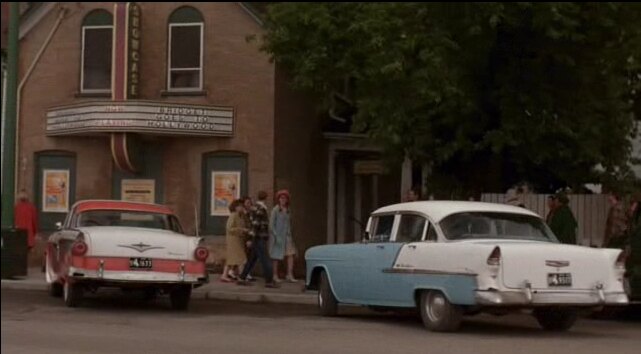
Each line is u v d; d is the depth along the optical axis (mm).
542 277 13016
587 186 25078
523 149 20844
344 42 21531
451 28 20250
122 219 18031
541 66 20391
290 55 21953
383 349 12055
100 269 16359
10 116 22297
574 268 13180
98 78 26188
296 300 19234
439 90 19562
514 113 20344
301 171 26172
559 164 21562
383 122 20203
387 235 15031
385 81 20125
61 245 17844
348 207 28469
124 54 25234
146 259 16578
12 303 18328
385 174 26922
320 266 16344
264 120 25016
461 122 20734
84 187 26172
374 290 14969
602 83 20656
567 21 19078
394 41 20203
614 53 19875
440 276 13578
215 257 25141
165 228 18141
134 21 25375
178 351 11891
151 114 24562
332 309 16266
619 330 14562
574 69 20406
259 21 24984
